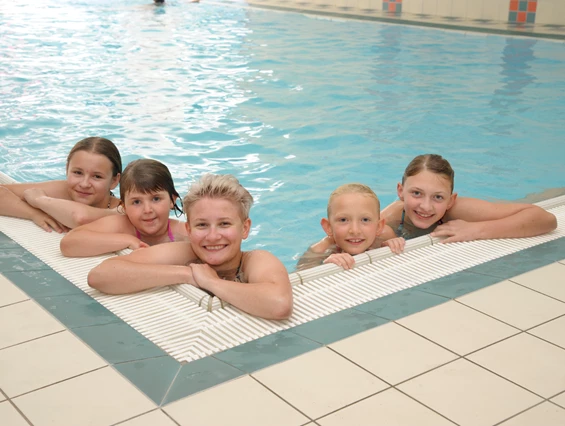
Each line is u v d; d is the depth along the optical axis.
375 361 1.80
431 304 2.14
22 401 1.61
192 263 2.43
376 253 2.52
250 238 3.45
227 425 1.53
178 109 5.62
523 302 2.16
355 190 2.72
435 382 1.71
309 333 1.95
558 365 1.79
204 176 2.32
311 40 8.73
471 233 2.71
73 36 8.91
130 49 8.12
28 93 6.00
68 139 4.80
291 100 5.91
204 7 12.09
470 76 6.71
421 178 2.87
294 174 4.25
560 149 4.70
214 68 7.14
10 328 1.96
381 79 6.63
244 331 1.97
